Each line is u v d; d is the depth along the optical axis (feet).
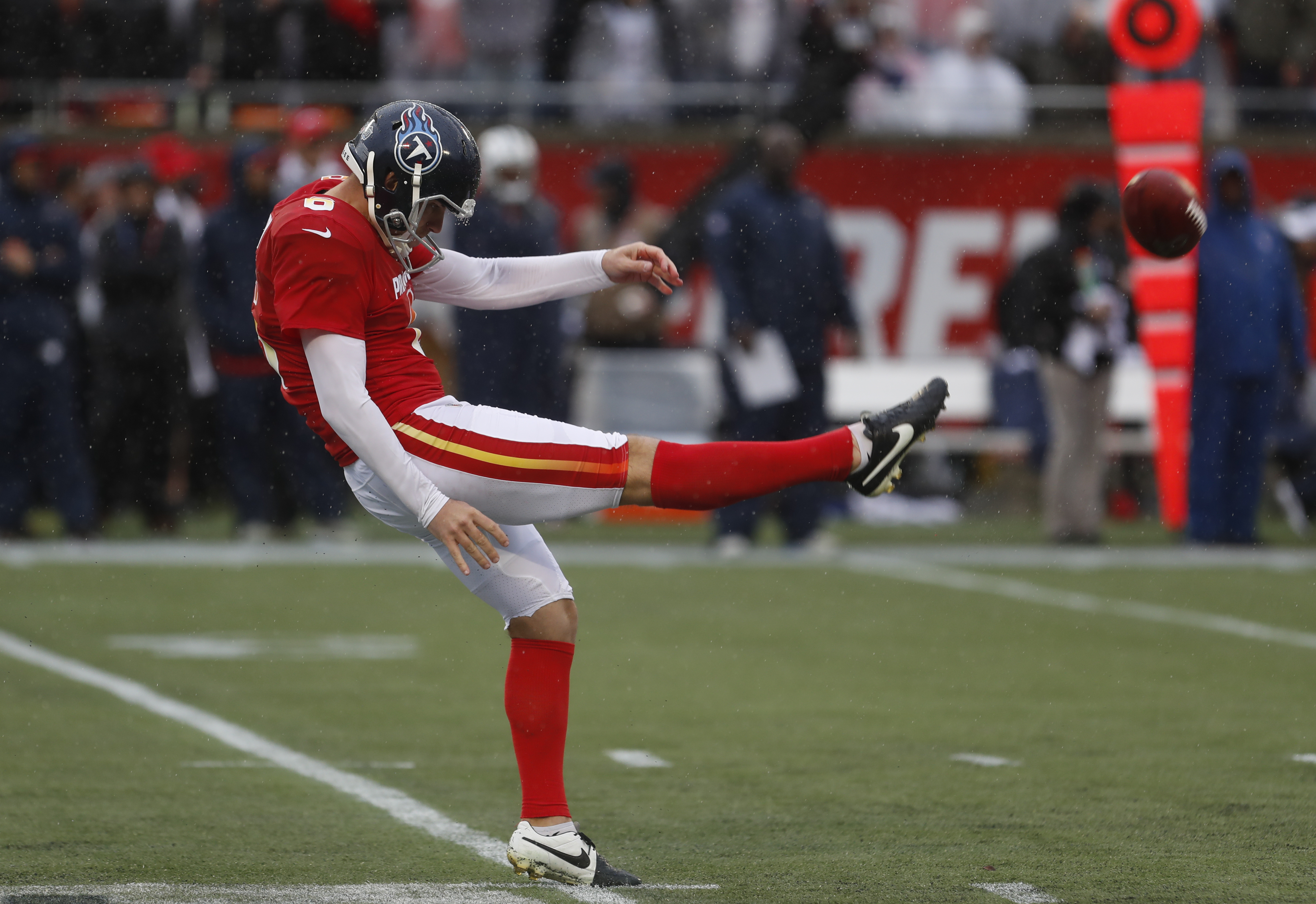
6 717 73.87
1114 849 52.54
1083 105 170.60
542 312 141.08
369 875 49.42
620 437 48.91
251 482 137.59
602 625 101.60
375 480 48.75
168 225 141.28
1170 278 129.59
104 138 160.25
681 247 162.91
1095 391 139.74
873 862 50.98
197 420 151.84
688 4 170.60
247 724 73.41
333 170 138.51
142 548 133.90
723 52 170.81
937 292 168.35
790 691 81.71
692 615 105.50
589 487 48.08
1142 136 123.03
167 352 142.10
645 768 65.21
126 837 53.83
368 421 46.73
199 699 79.20
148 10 163.53
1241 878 48.96
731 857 51.70
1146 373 162.09
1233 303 134.82
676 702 79.10
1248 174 135.54
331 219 47.14
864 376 165.07
